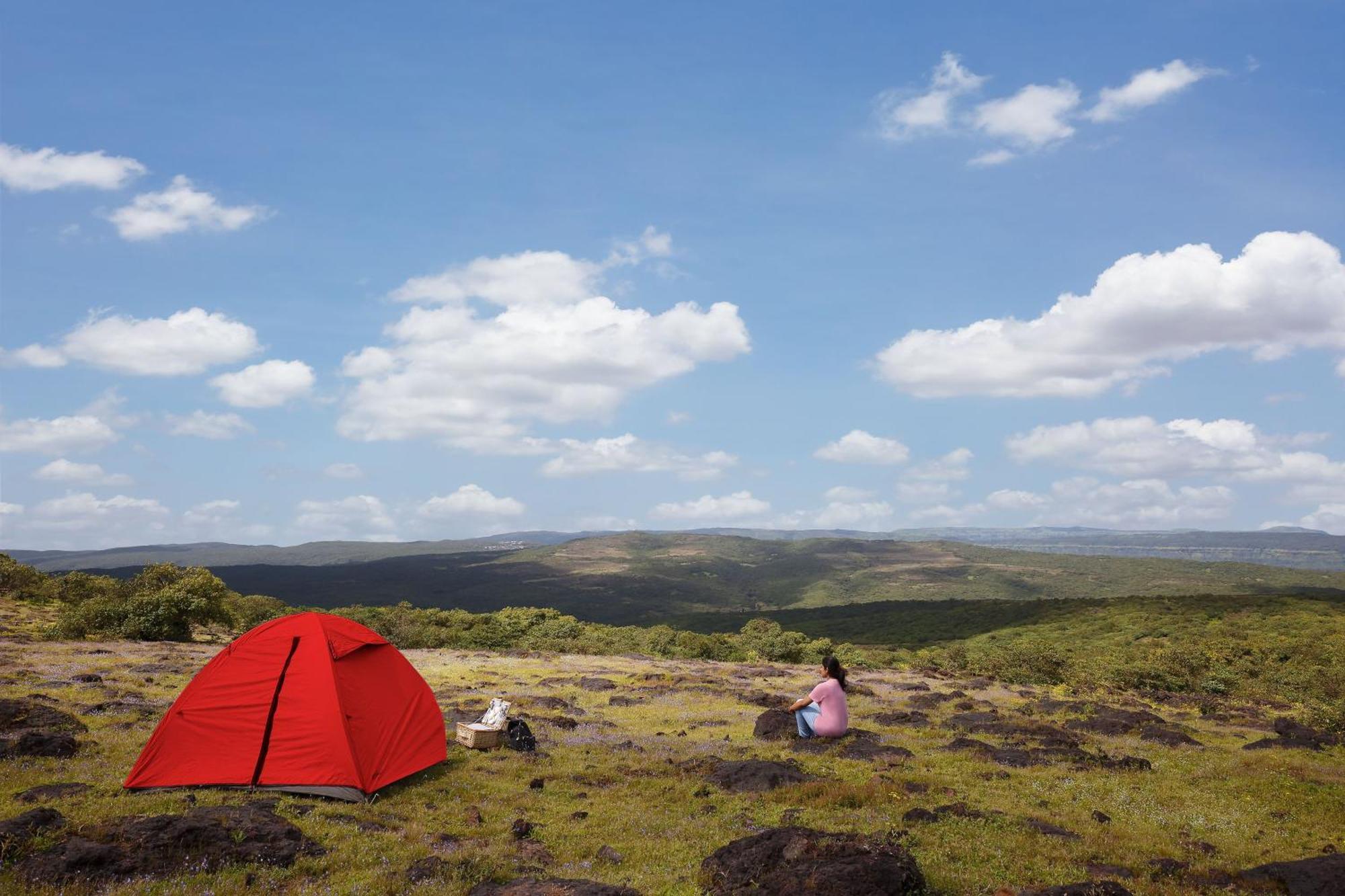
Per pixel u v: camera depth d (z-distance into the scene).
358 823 11.02
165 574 51.81
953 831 11.18
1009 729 20.95
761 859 8.84
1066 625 124.19
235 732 12.70
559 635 70.06
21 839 8.70
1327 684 45.53
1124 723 22.86
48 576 72.94
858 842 8.93
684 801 12.88
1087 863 10.16
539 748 17.34
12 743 13.74
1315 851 11.17
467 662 42.78
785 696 30.02
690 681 34.69
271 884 8.53
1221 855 10.99
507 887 8.49
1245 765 17.36
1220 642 79.94
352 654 13.94
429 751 14.75
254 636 13.62
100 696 21.62
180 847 9.06
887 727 21.91
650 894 8.63
